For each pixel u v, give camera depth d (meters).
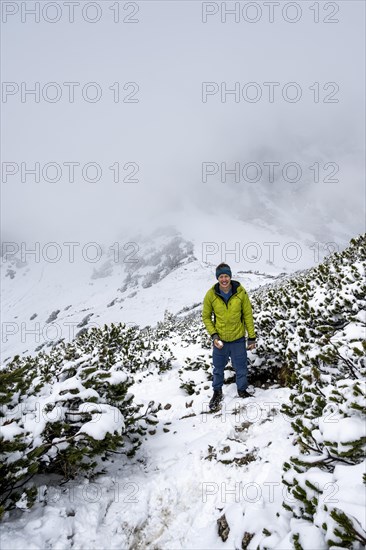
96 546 2.78
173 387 7.74
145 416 4.75
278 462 3.36
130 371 10.40
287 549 2.21
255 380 5.92
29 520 2.83
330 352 3.30
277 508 2.78
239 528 2.75
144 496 3.34
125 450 4.05
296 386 3.98
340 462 2.55
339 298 4.71
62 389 3.56
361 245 6.98
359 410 2.46
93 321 79.75
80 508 3.07
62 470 3.56
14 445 2.88
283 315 6.33
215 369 5.23
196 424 4.75
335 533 1.93
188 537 2.90
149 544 2.90
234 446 3.80
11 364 3.95
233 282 5.02
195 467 3.62
